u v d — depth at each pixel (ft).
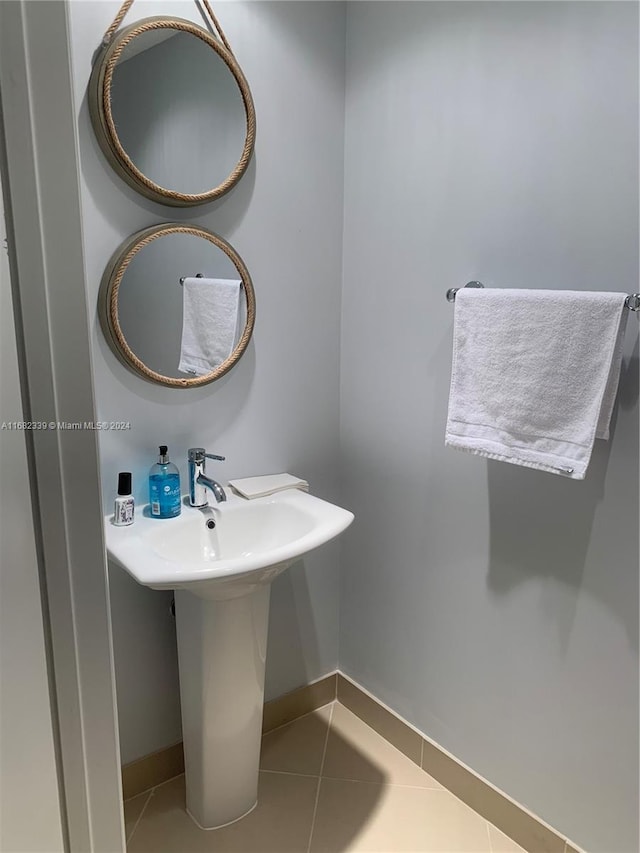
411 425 5.80
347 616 6.92
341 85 5.96
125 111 4.53
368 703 6.76
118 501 4.81
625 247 4.12
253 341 5.72
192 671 5.14
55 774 3.20
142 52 4.56
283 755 6.32
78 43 4.37
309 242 5.99
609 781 4.69
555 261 4.52
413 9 5.23
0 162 2.62
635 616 4.37
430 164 5.29
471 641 5.54
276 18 5.37
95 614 3.16
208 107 4.98
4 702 2.97
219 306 5.34
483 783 5.57
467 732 5.69
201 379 5.30
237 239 5.45
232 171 5.21
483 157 4.88
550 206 4.49
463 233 5.10
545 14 4.35
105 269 4.73
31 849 3.18
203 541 5.14
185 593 5.02
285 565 4.62
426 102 5.24
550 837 5.11
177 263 5.01
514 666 5.22
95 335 4.76
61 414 2.89
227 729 5.21
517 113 4.60
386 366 5.98
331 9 5.74
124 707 5.51
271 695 6.66
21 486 2.87
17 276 2.73
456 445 4.91
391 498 6.14
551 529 4.79
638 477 4.23
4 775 3.03
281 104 5.54
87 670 3.19
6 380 2.75
